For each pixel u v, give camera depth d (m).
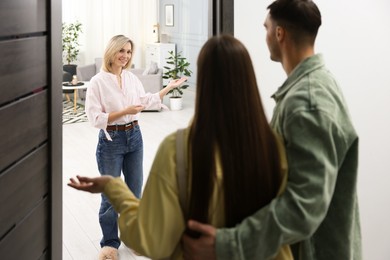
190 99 8.67
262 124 1.02
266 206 1.02
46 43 1.52
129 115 2.82
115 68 2.85
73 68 8.62
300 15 1.15
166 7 10.18
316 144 1.03
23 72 1.34
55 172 1.64
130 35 10.26
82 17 9.65
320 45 2.36
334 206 1.19
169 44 9.77
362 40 2.46
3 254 1.27
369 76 2.53
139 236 1.02
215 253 1.01
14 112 1.29
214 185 1.00
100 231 3.45
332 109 1.08
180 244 1.08
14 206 1.33
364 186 2.63
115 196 1.13
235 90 1.00
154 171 1.03
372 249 2.72
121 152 2.84
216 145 0.99
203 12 9.02
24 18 1.33
